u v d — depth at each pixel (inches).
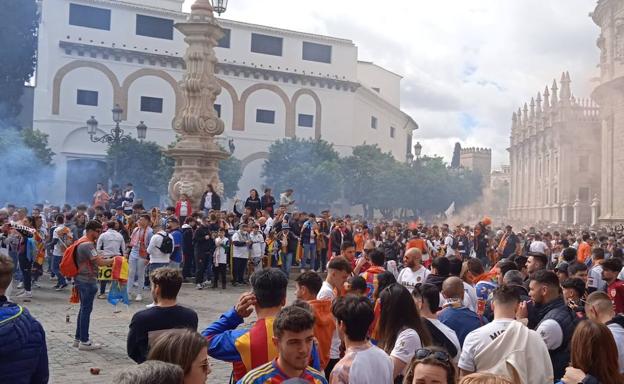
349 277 290.0
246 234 789.2
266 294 187.8
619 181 2111.2
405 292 216.5
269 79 2920.8
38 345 179.8
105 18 2600.9
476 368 201.0
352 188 2970.0
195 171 964.0
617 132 2121.1
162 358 136.0
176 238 694.5
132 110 2630.4
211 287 768.3
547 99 3073.3
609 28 2166.6
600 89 2177.7
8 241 644.1
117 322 522.3
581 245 784.3
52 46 2514.8
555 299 260.5
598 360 166.9
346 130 3100.4
